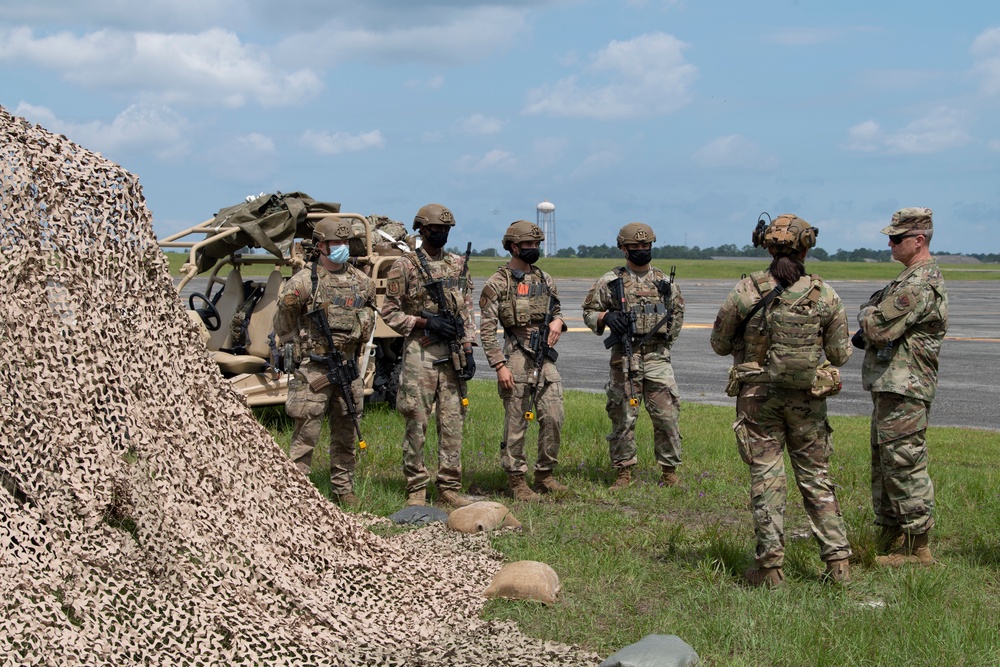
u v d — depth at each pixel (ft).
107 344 14.10
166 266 15.24
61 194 14.10
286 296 21.38
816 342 16.46
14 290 13.46
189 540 13.58
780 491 16.85
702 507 22.86
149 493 13.43
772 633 14.51
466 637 13.79
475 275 185.26
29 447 12.97
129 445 13.88
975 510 22.35
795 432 16.96
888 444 18.42
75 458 13.20
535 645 13.55
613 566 17.62
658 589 16.80
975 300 136.56
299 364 21.54
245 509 14.92
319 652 12.76
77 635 11.69
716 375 51.52
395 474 25.64
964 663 13.58
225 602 13.14
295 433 21.75
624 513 22.35
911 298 17.98
